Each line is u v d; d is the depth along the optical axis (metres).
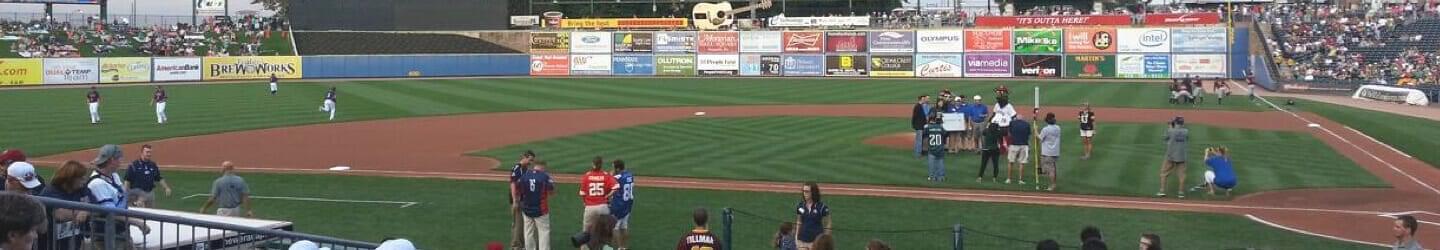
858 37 90.44
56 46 84.50
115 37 91.31
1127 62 84.62
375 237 18.69
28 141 36.12
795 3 109.06
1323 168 27.56
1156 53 83.88
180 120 44.72
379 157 31.38
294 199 22.83
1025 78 85.62
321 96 61.59
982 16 93.00
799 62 91.88
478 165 29.25
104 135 38.22
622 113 49.06
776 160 29.48
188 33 95.38
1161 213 20.77
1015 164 27.80
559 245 18.28
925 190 23.91
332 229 19.41
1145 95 62.62
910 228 19.25
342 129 40.91
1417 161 29.34
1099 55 85.06
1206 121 44.09
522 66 95.12
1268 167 27.78
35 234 5.89
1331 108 50.78
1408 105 57.03
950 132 30.08
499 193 23.66
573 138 36.72
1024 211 21.02
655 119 45.12
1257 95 63.47
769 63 92.50
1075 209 21.25
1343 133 38.25
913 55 89.31
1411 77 68.25
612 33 94.69
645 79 85.81
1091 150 31.62
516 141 35.88
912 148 32.34
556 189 24.09
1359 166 28.06
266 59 86.00
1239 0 114.81
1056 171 25.70
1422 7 91.69
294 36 92.94
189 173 27.55
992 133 25.20
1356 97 62.75
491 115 48.03
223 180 18.27
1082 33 85.44
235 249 11.30
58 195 10.77
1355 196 23.00
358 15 95.50
